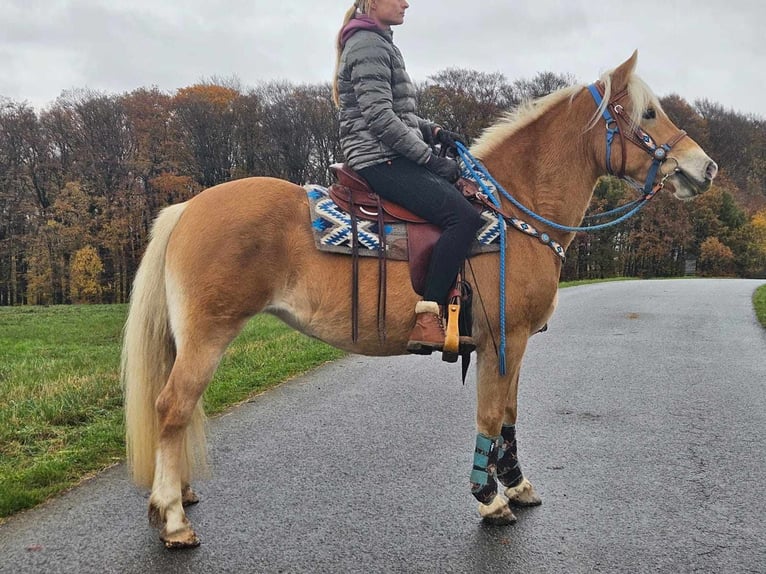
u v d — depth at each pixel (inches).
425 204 129.1
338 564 116.8
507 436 143.8
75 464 159.9
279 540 125.5
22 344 427.8
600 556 120.3
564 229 139.1
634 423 205.0
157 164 1637.6
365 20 131.6
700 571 115.0
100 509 136.8
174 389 122.5
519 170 142.0
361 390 247.9
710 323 454.0
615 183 1301.7
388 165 131.8
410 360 309.4
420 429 197.8
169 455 122.5
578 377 275.0
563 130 142.9
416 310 126.5
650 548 123.2
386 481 155.7
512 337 133.0
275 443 183.3
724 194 1999.3
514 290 131.6
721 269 1993.1
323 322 130.4
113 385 237.1
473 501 144.8
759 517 136.3
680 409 221.3
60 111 1637.6
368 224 130.5
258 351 315.9
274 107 1680.6
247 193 129.5
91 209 1582.2
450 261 125.5
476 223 127.6
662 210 1850.4
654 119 140.0
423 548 123.3
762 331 411.8
